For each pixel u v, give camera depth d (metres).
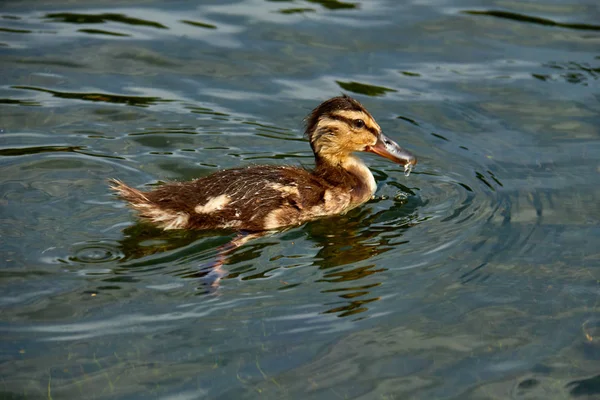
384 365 7.32
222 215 9.58
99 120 11.94
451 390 7.07
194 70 13.56
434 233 9.67
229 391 6.85
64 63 13.48
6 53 13.65
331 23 15.34
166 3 15.97
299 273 8.70
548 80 13.54
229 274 8.61
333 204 10.37
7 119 11.73
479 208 10.27
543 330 7.91
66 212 9.60
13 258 8.61
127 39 14.41
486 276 8.77
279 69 13.73
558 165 11.32
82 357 7.14
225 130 11.97
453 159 11.55
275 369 7.15
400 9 15.99
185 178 10.66
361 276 8.68
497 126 12.38
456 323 7.96
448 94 13.20
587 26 15.23
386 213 10.27
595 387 7.16
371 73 13.71
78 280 8.30
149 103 12.50
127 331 7.52
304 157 11.47
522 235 9.62
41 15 15.14
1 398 6.61
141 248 9.02
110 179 9.66
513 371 7.34
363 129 10.93
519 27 15.27
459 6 16.17
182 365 7.11
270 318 7.82
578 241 9.50
